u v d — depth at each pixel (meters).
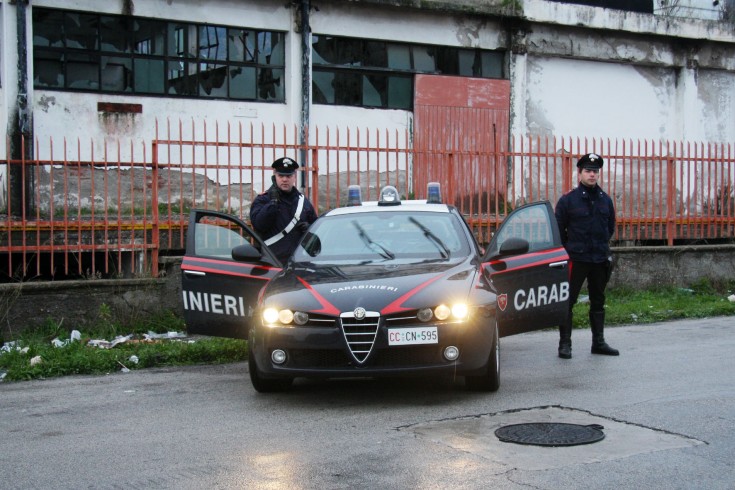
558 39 18.58
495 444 5.28
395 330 6.16
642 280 13.66
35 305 9.68
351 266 7.17
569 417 5.95
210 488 4.57
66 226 10.16
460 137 15.75
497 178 13.27
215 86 15.71
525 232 8.02
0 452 5.45
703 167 14.73
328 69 16.62
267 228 8.35
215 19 15.52
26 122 13.83
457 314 6.29
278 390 7.11
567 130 18.86
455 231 7.75
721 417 5.93
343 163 15.06
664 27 19.44
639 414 6.02
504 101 18.12
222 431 5.81
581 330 10.76
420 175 12.75
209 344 9.06
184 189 14.97
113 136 14.72
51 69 14.38
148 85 15.14
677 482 4.52
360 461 4.98
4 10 13.68
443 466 4.84
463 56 17.89
